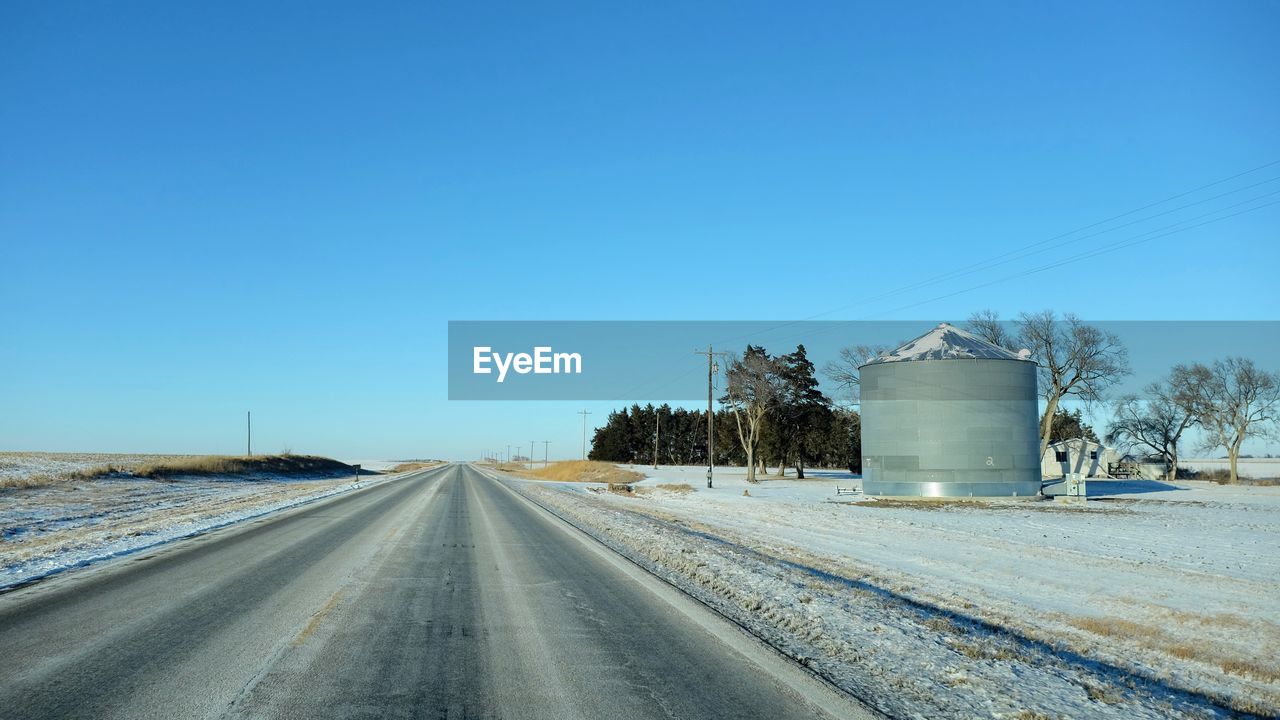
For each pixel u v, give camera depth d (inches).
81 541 720.3
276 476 3038.9
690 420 5713.6
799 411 2928.2
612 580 515.2
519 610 405.1
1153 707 268.4
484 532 847.1
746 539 863.1
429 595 448.1
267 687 257.3
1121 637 428.1
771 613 405.1
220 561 584.1
